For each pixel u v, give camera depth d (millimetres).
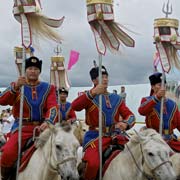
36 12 7426
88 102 7863
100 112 7672
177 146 8578
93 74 8211
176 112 8734
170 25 8250
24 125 7879
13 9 7562
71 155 6379
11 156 7535
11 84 7719
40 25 7457
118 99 8133
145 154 6703
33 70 7926
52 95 7988
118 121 8125
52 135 6738
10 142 7648
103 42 7738
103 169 7535
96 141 7855
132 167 7074
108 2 7711
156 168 6531
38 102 7871
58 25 7410
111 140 7883
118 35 7770
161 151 6559
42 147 7020
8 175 7758
